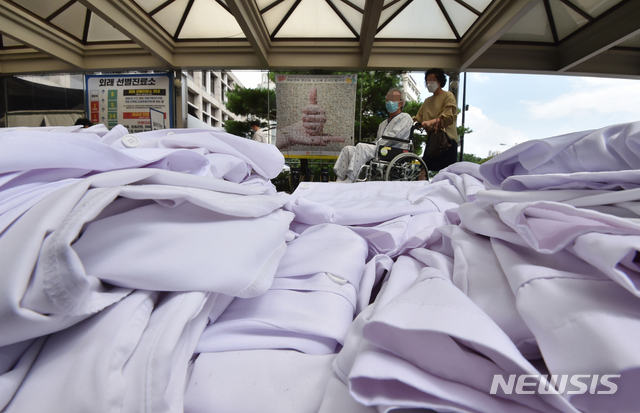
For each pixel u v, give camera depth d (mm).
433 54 5043
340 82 5414
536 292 305
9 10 4191
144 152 435
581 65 5062
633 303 270
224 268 357
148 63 5273
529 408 258
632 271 276
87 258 311
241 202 432
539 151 442
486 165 523
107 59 5316
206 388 344
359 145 3500
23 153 309
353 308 473
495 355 254
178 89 5508
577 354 250
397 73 5383
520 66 5043
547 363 260
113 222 338
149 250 331
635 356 225
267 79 6355
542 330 278
